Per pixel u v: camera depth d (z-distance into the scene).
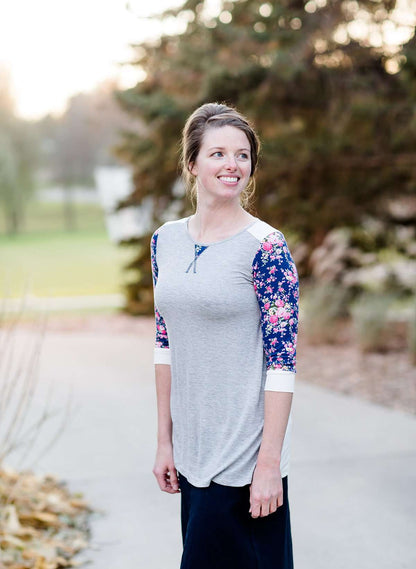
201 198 1.97
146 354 8.32
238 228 1.93
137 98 7.92
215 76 7.20
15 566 2.87
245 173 1.94
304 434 4.79
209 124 1.95
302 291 9.75
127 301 11.85
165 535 3.30
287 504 1.98
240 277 1.88
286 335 1.85
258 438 1.90
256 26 7.55
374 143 8.12
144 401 5.90
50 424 5.15
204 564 1.93
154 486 3.93
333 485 3.85
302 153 7.95
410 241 9.67
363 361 7.36
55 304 15.11
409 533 3.25
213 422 1.93
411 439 4.65
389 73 7.88
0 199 52.19
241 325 1.90
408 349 7.79
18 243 45.00
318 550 3.10
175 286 1.93
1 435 4.80
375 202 8.81
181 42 7.96
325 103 8.15
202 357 1.92
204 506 1.93
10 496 3.34
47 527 3.34
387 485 3.84
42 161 58.44
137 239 9.44
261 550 1.92
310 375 6.85
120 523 3.44
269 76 7.33
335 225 9.02
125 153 8.83
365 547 3.12
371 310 7.84
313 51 7.71
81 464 4.30
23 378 6.71
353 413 5.33
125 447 4.63
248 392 1.90
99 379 6.80
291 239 9.98
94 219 64.25
